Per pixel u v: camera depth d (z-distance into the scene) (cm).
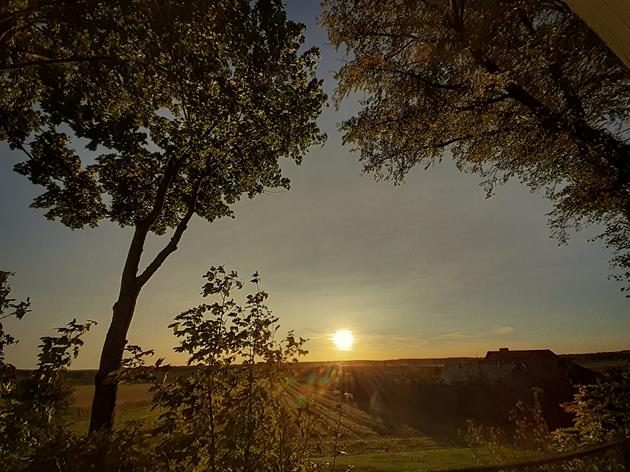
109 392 927
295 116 1448
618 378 773
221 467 317
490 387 3409
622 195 938
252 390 354
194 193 1588
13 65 923
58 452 274
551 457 305
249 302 393
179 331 362
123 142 1346
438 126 1116
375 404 3644
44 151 1370
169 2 823
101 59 980
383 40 1139
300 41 1241
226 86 1159
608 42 167
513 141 1090
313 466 388
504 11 880
